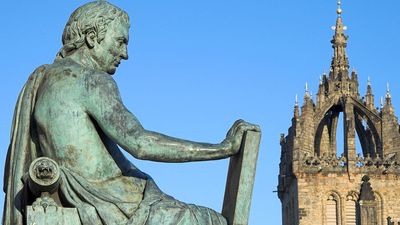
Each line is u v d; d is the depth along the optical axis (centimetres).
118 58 828
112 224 757
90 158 780
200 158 771
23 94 813
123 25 829
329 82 13400
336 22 13775
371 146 13325
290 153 13350
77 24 819
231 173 793
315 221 12988
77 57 815
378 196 13075
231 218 778
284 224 13788
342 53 13675
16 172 798
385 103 13438
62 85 782
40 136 791
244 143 774
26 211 761
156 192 785
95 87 778
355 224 12912
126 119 770
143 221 757
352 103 13312
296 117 13262
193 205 781
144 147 762
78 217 759
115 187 784
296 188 13150
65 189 764
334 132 13412
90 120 782
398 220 13012
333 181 13050
